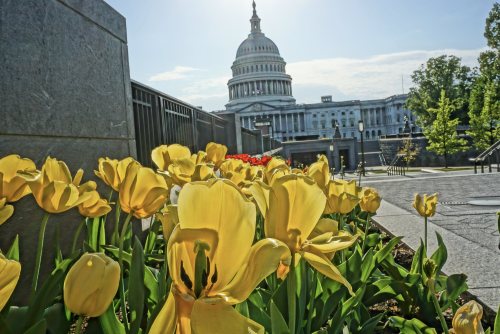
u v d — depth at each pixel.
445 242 4.51
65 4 3.53
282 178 0.84
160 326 0.55
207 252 0.60
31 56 3.04
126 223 1.25
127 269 2.23
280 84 117.69
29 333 0.88
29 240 2.78
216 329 0.53
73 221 3.31
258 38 119.56
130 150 4.81
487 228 5.86
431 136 49.78
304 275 1.41
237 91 118.88
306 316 1.74
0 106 2.70
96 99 4.01
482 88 46.25
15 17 2.89
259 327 0.55
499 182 16.06
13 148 2.80
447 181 18.16
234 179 1.87
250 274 0.56
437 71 66.06
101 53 4.18
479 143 44.97
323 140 68.00
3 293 0.55
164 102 7.96
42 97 3.14
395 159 55.59
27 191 1.24
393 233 5.31
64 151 3.40
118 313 2.01
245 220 0.60
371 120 120.81
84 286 0.70
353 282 2.12
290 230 0.84
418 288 2.51
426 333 1.88
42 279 2.90
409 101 69.88
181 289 0.58
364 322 2.11
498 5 43.75
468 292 2.75
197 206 0.60
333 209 1.67
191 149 10.29
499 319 1.32
